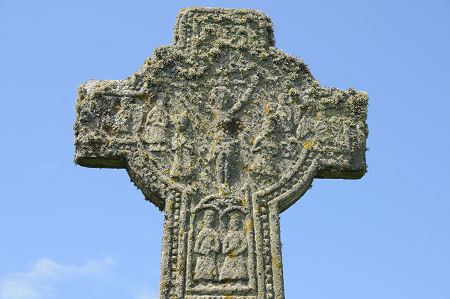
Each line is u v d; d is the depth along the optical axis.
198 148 9.36
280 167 9.41
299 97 9.85
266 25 10.24
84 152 9.20
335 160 9.57
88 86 9.54
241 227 8.96
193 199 9.06
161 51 9.84
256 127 9.59
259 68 9.93
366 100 9.97
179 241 8.80
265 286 8.66
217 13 10.20
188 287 8.55
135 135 9.36
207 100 9.66
